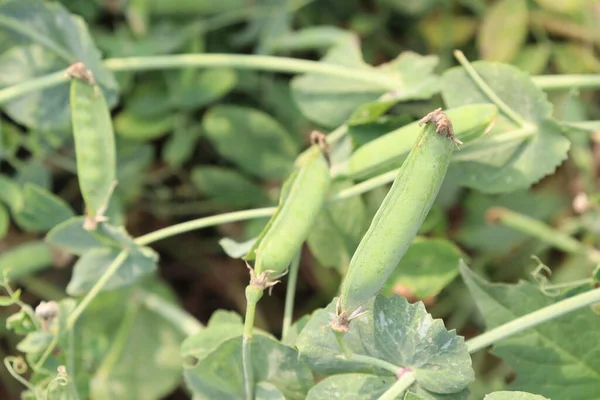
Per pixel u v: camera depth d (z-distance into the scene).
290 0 0.76
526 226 0.72
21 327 0.63
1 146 0.71
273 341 0.59
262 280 0.57
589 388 0.61
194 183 0.76
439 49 0.78
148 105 0.74
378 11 0.79
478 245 0.73
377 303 0.58
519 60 0.76
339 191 0.62
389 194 0.56
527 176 0.62
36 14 0.68
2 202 0.74
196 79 0.74
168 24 0.76
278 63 0.70
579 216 0.75
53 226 0.68
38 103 0.68
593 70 0.77
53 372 0.62
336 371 0.59
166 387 0.70
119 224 0.68
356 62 0.70
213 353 0.59
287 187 0.61
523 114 0.63
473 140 0.62
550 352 0.61
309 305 0.74
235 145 0.73
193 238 0.76
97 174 0.62
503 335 0.58
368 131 0.65
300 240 0.59
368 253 0.56
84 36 0.67
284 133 0.73
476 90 0.63
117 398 0.70
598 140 0.73
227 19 0.76
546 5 0.75
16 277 0.72
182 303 0.76
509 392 0.57
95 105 0.62
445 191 0.71
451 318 0.73
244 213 0.63
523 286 0.61
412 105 0.74
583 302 0.58
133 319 0.71
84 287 0.64
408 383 0.58
